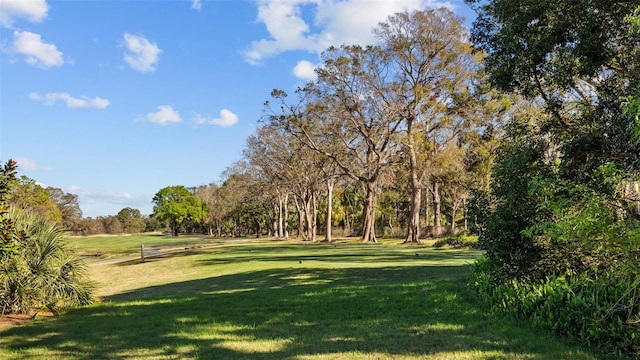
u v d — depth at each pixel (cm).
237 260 2692
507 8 1008
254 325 830
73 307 1137
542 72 1023
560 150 851
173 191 10525
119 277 2369
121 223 12538
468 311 835
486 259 1103
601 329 574
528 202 843
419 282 1227
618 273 599
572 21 924
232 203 8456
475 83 3528
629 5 859
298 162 5372
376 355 604
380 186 5678
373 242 4616
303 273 1792
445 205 6812
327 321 834
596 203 520
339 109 4056
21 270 1034
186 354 650
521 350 592
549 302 678
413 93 3856
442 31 3694
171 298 1296
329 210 5297
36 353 688
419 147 4019
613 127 761
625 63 915
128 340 752
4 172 801
